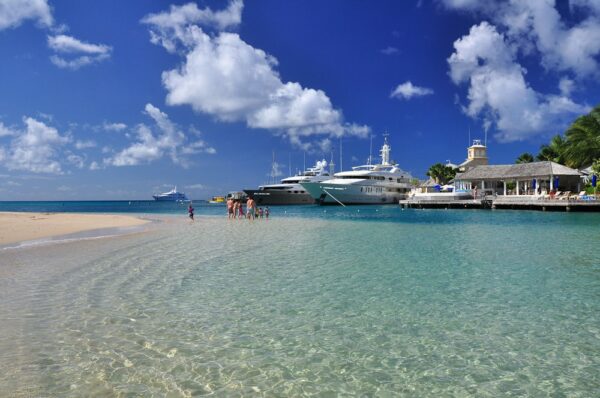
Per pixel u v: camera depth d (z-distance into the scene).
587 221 30.23
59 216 43.69
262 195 73.31
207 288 9.59
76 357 5.66
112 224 30.28
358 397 4.77
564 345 6.29
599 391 4.92
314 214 45.97
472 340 6.49
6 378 5.02
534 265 12.60
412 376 5.29
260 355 5.87
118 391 4.77
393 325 7.15
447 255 14.55
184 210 73.12
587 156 51.28
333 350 6.08
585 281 10.40
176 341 6.32
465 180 56.12
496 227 26.19
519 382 5.15
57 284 9.83
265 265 12.55
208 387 4.93
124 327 6.88
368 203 68.50
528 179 51.03
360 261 13.30
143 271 11.51
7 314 7.45
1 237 20.17
